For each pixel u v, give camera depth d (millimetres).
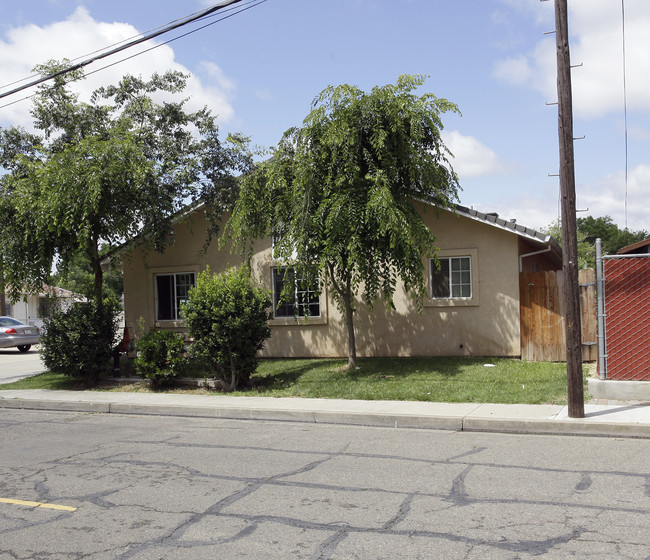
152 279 17250
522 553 4281
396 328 14789
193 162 15133
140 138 15117
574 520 4883
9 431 9523
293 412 9727
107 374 14727
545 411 8812
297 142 12141
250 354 12141
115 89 16391
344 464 6867
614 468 6328
